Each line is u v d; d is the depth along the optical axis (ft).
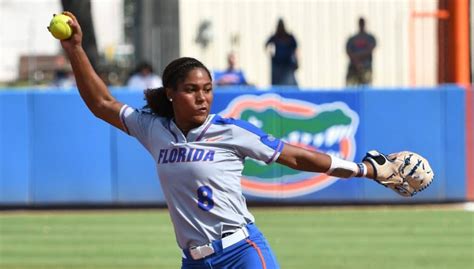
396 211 114.21
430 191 116.98
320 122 115.34
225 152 43.32
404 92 115.65
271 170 116.47
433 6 199.00
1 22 283.38
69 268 80.84
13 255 87.61
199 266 44.27
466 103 116.16
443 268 80.02
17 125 116.37
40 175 116.88
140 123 45.52
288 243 92.79
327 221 106.83
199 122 43.55
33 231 101.91
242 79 162.91
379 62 200.44
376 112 115.65
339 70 201.36
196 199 43.39
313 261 83.25
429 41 199.93
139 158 116.57
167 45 196.95
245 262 43.42
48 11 284.00
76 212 115.75
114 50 291.17
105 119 46.78
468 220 106.93
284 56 160.56
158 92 44.96
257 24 198.39
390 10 200.34
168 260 84.33
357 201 117.29
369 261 83.25
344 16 200.95
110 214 113.70
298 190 116.57
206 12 196.95
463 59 144.36
